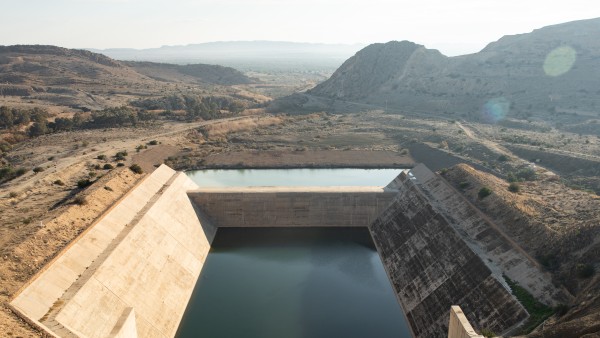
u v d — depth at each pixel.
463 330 39.53
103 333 45.53
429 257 63.72
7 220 61.72
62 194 76.69
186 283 65.38
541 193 69.06
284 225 86.94
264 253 77.81
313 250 78.94
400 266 68.38
